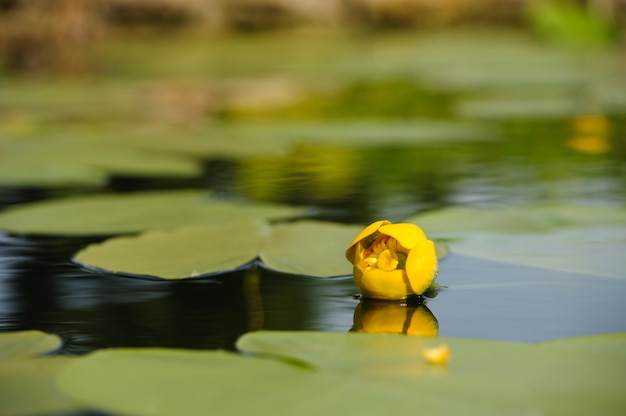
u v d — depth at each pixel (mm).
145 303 5016
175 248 5117
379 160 5578
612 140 6195
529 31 17688
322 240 5129
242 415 4832
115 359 4887
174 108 8484
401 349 4895
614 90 9562
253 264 5098
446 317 4980
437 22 18250
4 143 6074
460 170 5492
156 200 5301
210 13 16781
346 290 5035
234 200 5332
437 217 5203
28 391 4863
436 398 4840
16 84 10547
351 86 10836
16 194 5383
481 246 5117
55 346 4918
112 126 7152
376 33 17734
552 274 5062
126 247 5121
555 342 4906
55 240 5176
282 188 5395
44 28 11219
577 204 5273
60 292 5039
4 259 5117
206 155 5762
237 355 4891
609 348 4898
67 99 8930
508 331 4957
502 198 5316
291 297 5023
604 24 14758
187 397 4848
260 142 6211
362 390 4848
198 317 4988
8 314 4996
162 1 16297
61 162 5543
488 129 6922
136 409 4840
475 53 14141
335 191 5371
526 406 4836
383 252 5023
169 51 14594
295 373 4867
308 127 7062
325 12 17406
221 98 9297
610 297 5016
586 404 4836
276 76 11188
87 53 11594
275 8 17125
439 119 7570
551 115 7762
